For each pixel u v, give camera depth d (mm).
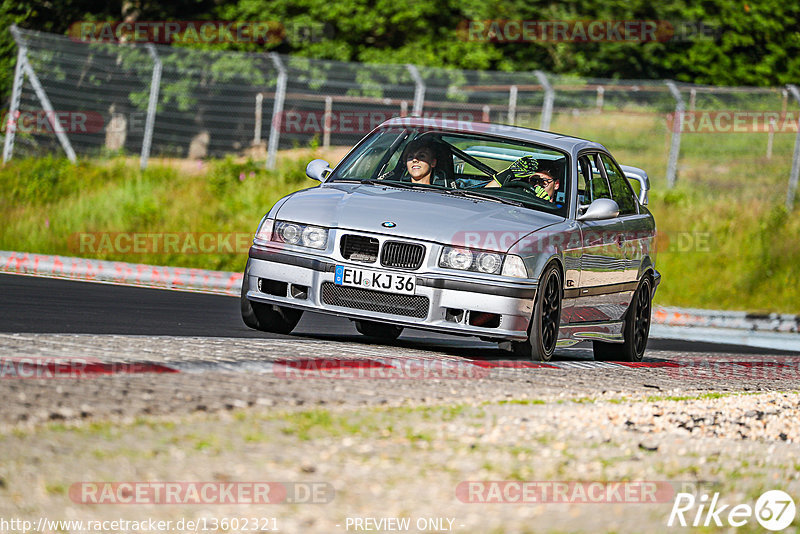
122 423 14719
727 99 92000
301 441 14844
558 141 31562
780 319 57438
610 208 29578
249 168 76938
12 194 70875
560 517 12727
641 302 34719
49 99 88688
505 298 26453
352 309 26875
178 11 106000
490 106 84625
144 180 74875
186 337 25641
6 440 13234
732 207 74938
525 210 28953
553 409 19484
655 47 105062
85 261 56094
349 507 12203
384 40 105500
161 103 91938
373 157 31406
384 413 17438
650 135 88750
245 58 94812
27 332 25109
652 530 12711
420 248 26625
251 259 28328
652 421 19422
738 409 21844
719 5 107750
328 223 27359
